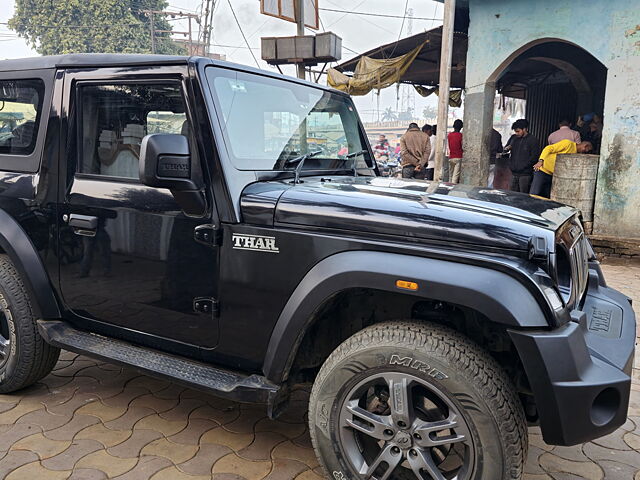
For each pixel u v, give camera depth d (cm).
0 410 308
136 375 360
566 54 1098
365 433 217
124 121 269
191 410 314
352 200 228
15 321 304
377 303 244
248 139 262
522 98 1644
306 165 295
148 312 270
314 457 271
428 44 1117
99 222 275
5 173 307
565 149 845
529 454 277
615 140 779
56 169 288
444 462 230
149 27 3688
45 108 293
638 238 775
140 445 275
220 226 243
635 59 753
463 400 198
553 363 189
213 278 248
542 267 201
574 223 255
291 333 227
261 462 264
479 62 907
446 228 207
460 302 195
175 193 243
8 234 299
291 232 229
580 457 275
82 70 282
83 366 373
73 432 286
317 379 228
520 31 856
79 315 295
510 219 213
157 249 260
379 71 1105
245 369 252
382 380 213
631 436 296
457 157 1062
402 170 1102
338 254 220
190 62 248
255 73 284
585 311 255
